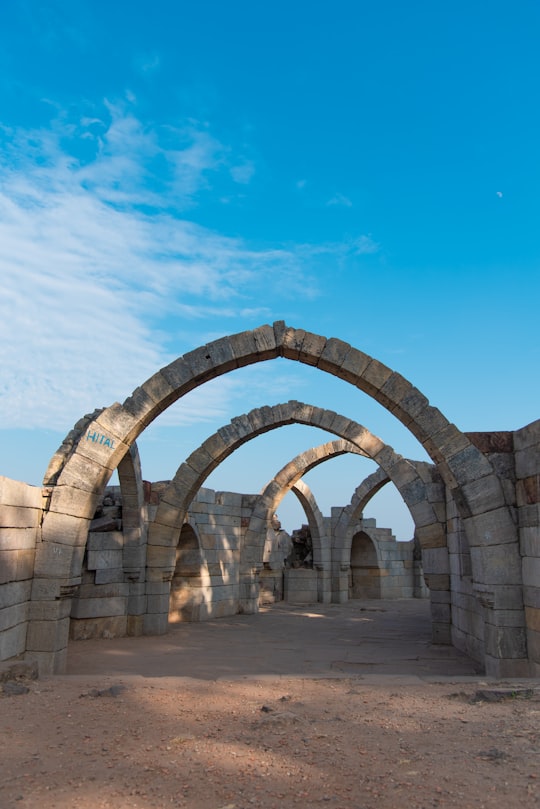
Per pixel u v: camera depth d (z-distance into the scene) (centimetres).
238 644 1384
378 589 2891
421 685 759
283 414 1745
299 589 2573
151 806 376
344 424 1698
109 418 1062
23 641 930
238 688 731
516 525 957
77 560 998
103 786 405
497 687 720
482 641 1099
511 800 381
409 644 1408
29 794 391
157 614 1527
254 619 1933
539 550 873
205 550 1928
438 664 1133
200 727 548
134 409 1082
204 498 1948
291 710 613
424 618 1998
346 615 2092
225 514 2059
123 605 1511
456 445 1008
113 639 1441
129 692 685
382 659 1184
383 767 442
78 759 457
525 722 560
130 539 1518
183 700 658
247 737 515
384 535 2983
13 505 891
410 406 1056
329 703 650
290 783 413
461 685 757
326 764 448
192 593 1867
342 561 2597
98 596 1473
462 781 412
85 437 1034
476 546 986
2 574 855
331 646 1366
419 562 3091
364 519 2867
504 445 999
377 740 508
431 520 1466
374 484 2569
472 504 980
